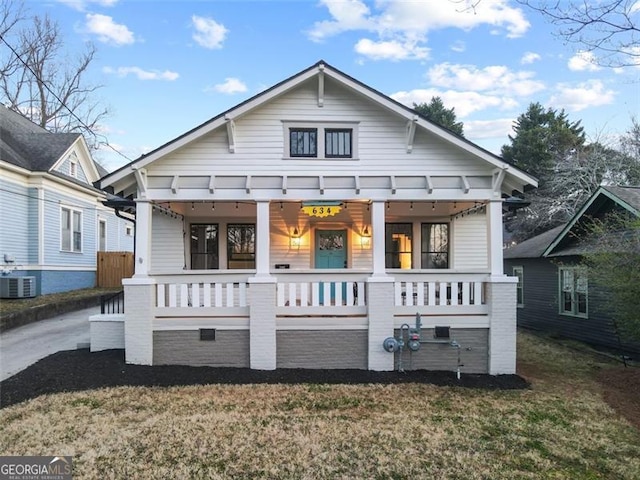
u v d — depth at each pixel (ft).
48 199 49.85
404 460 15.30
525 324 49.80
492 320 25.93
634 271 25.64
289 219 35.12
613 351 34.68
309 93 27.76
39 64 82.17
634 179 77.15
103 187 25.75
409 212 35.60
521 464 15.30
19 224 46.57
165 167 26.71
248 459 15.16
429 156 27.81
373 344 25.48
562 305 42.63
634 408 21.43
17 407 19.58
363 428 17.85
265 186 26.14
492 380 24.72
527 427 18.53
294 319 25.68
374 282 25.57
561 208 83.92
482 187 26.81
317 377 24.22
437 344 25.89
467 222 36.35
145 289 25.30
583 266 36.01
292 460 15.14
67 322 39.75
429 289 26.37
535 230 94.12
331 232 35.88
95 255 61.16
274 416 18.92
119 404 20.02
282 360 25.59
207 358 25.58
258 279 25.32
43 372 23.75
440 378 24.53
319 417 18.90
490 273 26.40
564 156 92.63
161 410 19.40
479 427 18.33
